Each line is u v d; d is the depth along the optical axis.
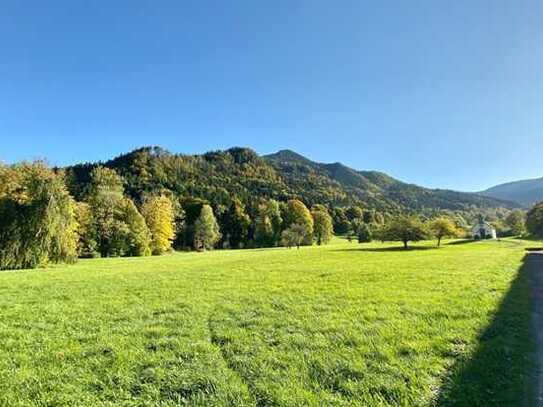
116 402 7.89
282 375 8.90
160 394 8.22
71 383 8.84
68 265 51.00
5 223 47.78
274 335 12.12
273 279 27.12
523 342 11.15
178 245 127.62
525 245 85.38
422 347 10.53
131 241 89.06
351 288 21.59
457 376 8.62
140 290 23.02
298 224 123.00
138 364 9.80
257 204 155.62
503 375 8.73
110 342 11.76
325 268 35.06
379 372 8.95
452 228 93.19
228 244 141.25
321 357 9.93
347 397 7.76
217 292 21.47
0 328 13.87
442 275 26.80
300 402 7.58
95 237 84.06
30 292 23.14
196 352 10.58
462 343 11.04
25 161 50.72
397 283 23.19
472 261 39.47
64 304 18.69
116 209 89.38
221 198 163.25
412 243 105.25
